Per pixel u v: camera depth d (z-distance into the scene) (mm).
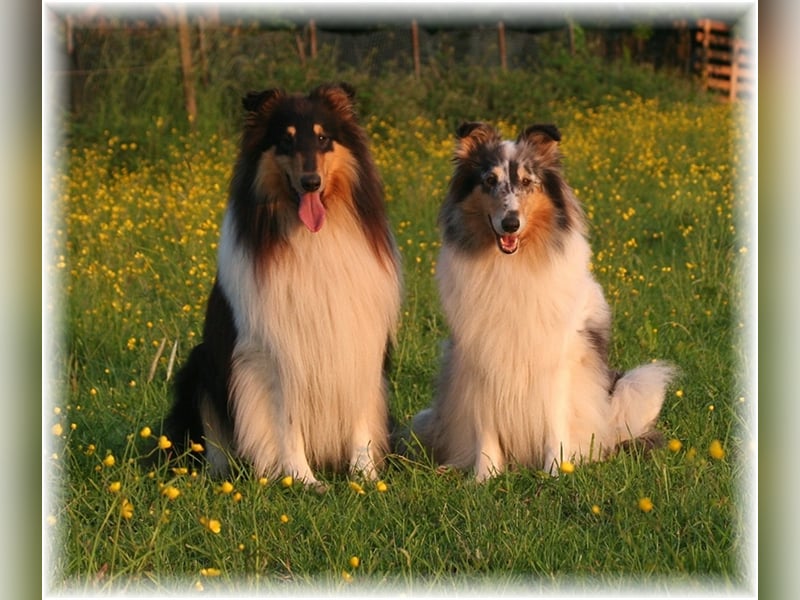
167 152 23188
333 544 7719
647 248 17172
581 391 9469
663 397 9969
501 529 7875
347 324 8953
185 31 24719
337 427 9258
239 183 9000
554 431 9352
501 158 8977
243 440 9109
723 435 9828
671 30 31141
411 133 24344
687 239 17156
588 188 20312
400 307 9500
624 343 12648
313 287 8852
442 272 9398
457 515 8180
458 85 26984
